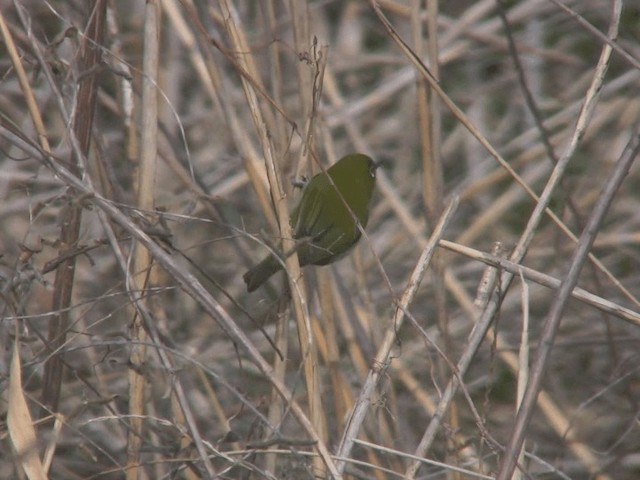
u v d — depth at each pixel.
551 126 11.57
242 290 10.55
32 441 5.66
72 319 8.54
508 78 13.37
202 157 11.82
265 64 11.50
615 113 12.12
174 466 6.25
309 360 6.27
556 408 8.41
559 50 13.66
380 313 10.62
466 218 12.15
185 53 12.30
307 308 6.30
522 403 5.43
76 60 6.46
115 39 7.80
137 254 6.60
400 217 9.93
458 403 9.98
